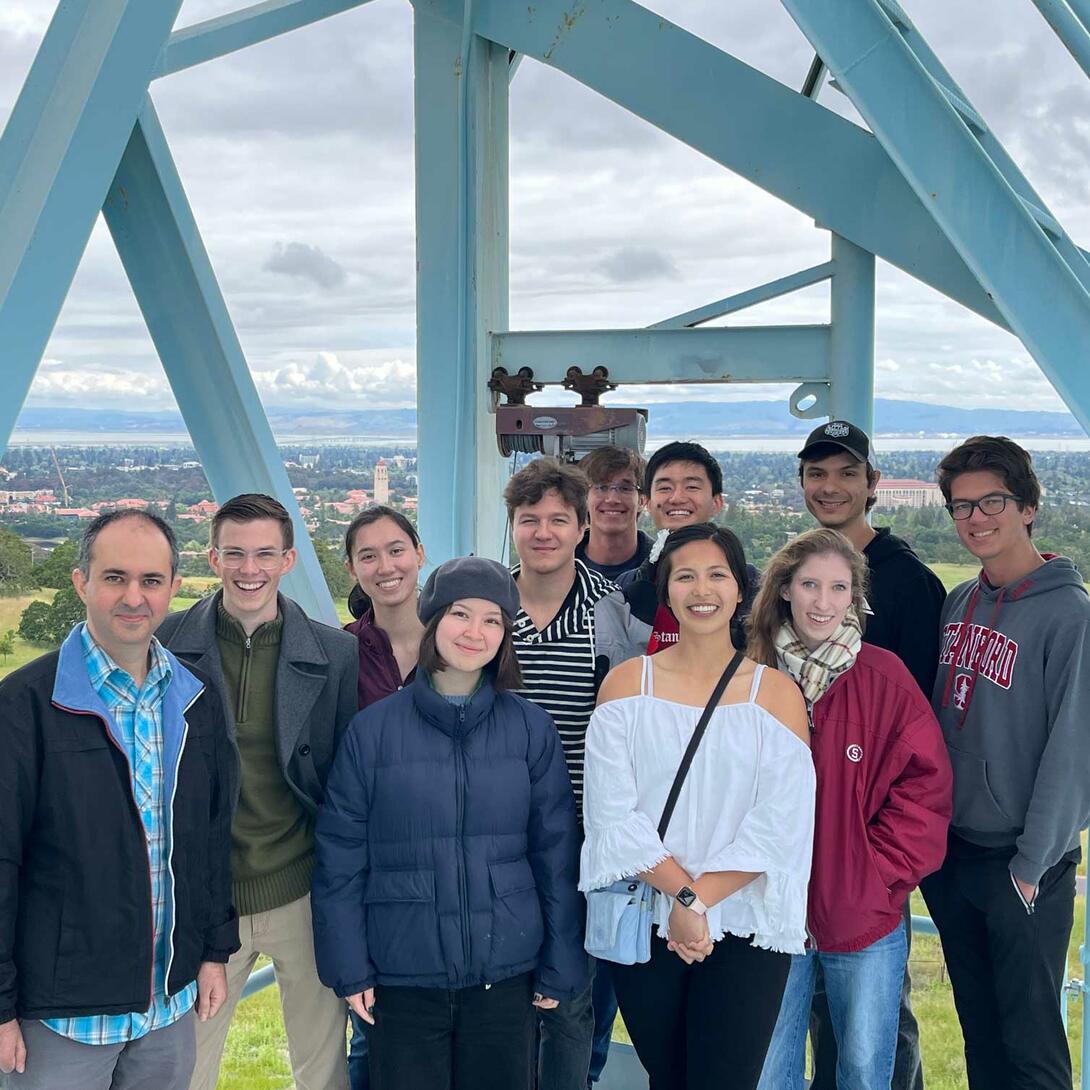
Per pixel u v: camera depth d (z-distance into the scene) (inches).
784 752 86.5
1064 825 89.1
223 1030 94.3
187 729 79.9
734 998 85.2
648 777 88.0
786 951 84.3
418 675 89.7
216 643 92.0
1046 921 92.8
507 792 88.0
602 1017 115.1
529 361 151.6
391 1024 86.5
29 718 73.9
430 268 152.6
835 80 89.0
